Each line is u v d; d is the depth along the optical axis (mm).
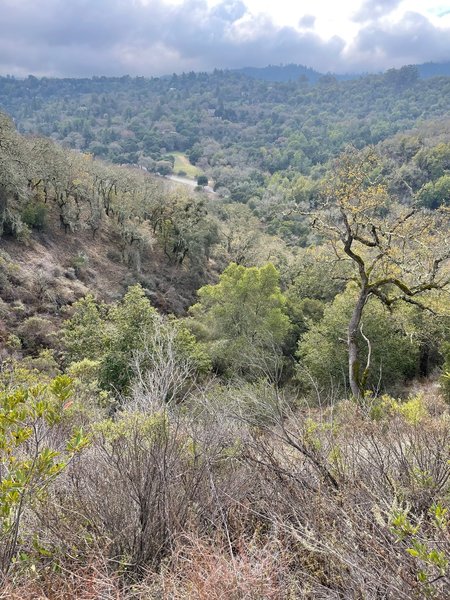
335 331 16641
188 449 2795
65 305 28016
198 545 1906
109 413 5664
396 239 10328
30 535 2160
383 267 10250
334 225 10555
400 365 16312
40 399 2383
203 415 3102
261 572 1794
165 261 41062
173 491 2379
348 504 1964
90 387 7195
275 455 2660
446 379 10859
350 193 9812
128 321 13688
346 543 1748
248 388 2889
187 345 13266
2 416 2006
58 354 22859
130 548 2174
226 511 2354
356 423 3027
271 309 21938
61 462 2094
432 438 2664
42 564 2080
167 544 2201
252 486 2484
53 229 35375
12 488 1925
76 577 1943
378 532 1809
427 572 1525
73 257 33938
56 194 36719
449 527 1736
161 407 3148
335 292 25812
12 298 26141
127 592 1967
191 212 41219
